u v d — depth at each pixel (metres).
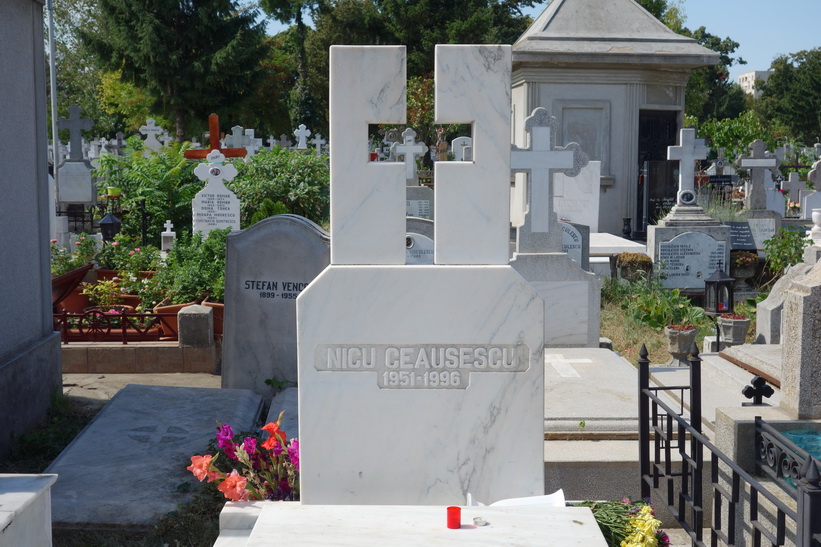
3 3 6.27
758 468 4.76
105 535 4.54
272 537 3.13
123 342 8.88
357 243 3.75
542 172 8.99
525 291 3.73
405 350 3.75
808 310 4.81
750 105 73.38
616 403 6.59
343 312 3.73
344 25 45.59
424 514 3.36
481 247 3.76
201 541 4.40
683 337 8.24
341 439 3.79
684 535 5.46
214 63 35.09
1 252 6.21
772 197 20.09
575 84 17.70
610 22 18.19
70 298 10.92
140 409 6.43
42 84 7.04
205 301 9.50
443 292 3.73
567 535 3.13
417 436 3.78
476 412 3.78
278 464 4.21
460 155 19.91
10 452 6.06
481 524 3.26
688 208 12.94
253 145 26.88
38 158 6.95
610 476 5.77
